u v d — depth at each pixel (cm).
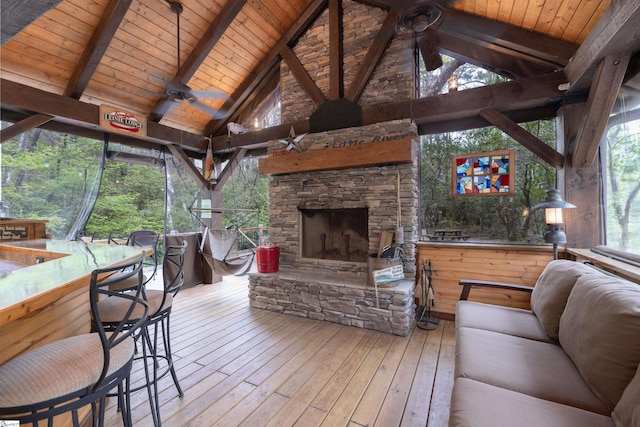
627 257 218
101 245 259
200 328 326
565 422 118
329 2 415
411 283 336
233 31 432
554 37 292
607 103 249
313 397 208
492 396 134
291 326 331
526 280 316
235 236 480
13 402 96
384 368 244
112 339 117
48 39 341
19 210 526
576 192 295
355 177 381
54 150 526
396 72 380
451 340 296
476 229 356
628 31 198
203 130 568
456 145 366
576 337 160
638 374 113
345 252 402
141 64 414
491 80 356
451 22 326
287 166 395
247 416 189
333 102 398
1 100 324
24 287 121
